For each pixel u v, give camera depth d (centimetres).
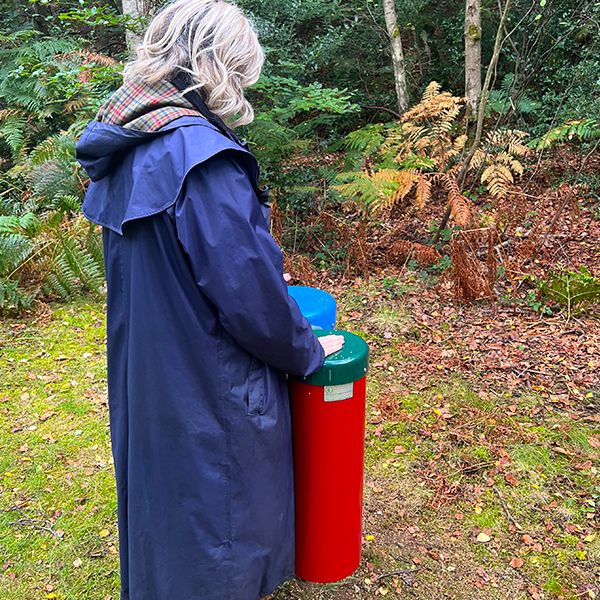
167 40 144
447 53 865
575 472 267
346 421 179
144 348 151
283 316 144
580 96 687
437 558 225
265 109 516
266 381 155
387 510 249
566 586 211
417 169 520
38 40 771
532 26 741
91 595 212
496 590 210
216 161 136
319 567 197
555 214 536
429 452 284
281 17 790
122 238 151
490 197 585
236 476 154
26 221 435
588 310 412
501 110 659
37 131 678
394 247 487
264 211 145
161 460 155
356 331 404
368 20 823
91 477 273
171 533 158
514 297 429
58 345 394
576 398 320
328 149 602
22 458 286
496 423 302
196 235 136
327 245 525
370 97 823
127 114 143
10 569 223
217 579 158
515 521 241
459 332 396
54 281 446
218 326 146
